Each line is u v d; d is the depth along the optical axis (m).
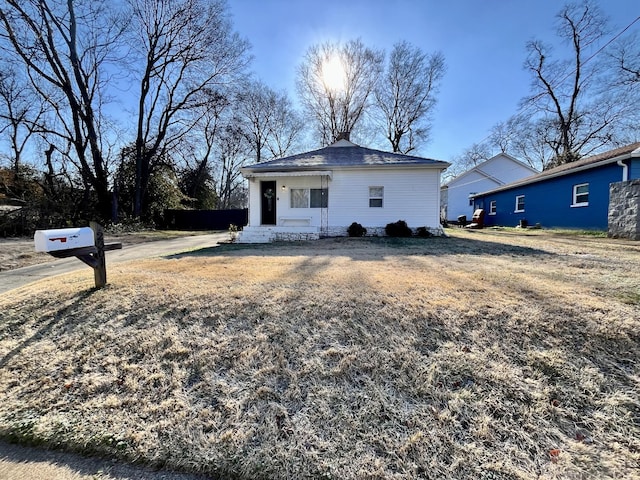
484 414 1.98
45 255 9.23
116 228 16.64
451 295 3.45
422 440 1.83
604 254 6.30
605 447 1.75
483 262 5.57
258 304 3.39
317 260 6.01
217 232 18.00
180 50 18.64
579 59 21.16
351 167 11.73
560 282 3.92
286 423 2.00
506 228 15.58
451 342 2.63
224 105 21.16
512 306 3.09
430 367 2.38
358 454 1.77
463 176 26.11
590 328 2.67
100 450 1.89
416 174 11.80
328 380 2.32
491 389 2.16
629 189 8.90
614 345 2.49
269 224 12.52
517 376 2.25
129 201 20.16
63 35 16.30
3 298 4.15
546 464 1.66
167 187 21.62
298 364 2.50
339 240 10.40
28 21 14.70
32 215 14.71
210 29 18.44
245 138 30.14
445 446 1.79
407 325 2.86
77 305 3.61
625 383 2.16
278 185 12.22
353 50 26.94
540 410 1.99
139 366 2.60
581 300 3.19
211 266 5.45
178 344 2.81
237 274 4.70
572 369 2.29
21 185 16.42
